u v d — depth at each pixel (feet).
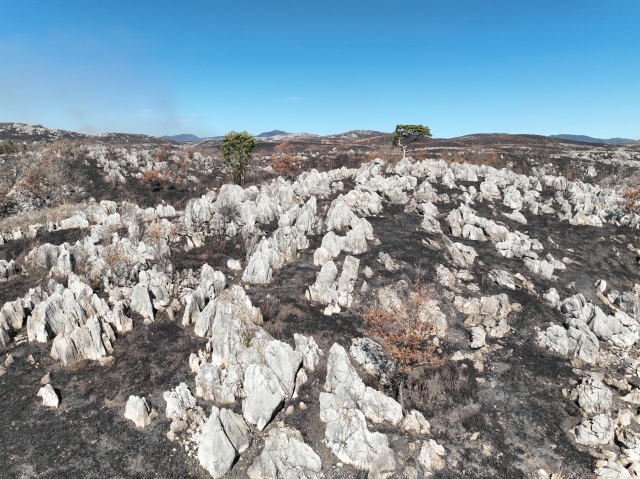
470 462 87.45
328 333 121.49
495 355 120.88
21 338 114.62
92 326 109.50
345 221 189.78
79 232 183.83
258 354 103.40
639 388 111.24
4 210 224.33
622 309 150.41
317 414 94.68
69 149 297.53
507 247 180.34
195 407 93.20
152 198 253.85
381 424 93.86
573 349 123.95
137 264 148.66
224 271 156.87
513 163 356.59
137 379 102.06
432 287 145.07
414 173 276.00
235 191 210.79
